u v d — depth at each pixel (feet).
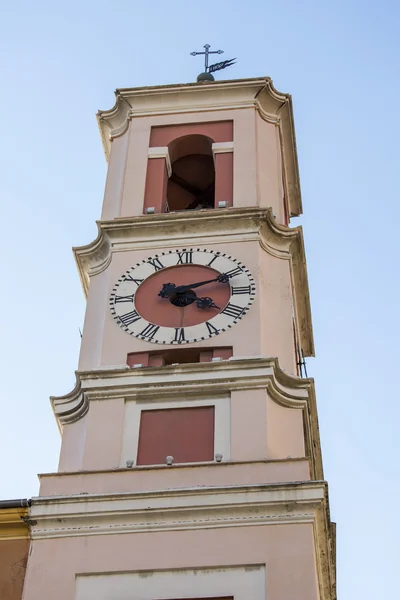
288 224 162.61
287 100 157.79
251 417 119.44
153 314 131.54
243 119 153.99
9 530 111.24
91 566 107.76
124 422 120.67
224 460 116.57
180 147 154.71
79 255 140.46
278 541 107.45
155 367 123.13
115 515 110.32
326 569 114.83
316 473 132.67
